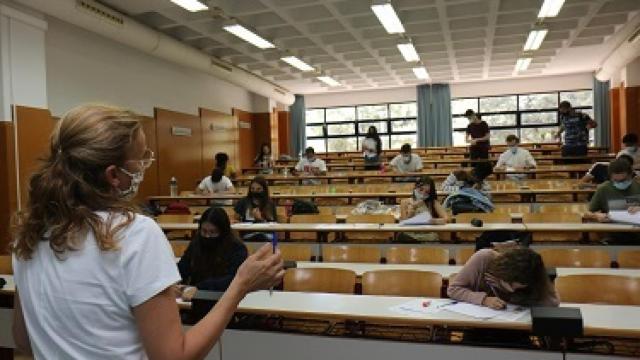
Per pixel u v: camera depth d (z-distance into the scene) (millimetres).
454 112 14688
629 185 4582
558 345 2062
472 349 2086
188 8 7012
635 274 2908
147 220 902
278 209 6438
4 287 3045
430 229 4367
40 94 6445
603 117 13273
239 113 13289
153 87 9508
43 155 890
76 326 829
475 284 2453
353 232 4844
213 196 7227
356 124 15500
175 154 10086
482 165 5555
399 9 7660
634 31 9070
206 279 3088
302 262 3838
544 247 3930
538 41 9445
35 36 6395
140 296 829
